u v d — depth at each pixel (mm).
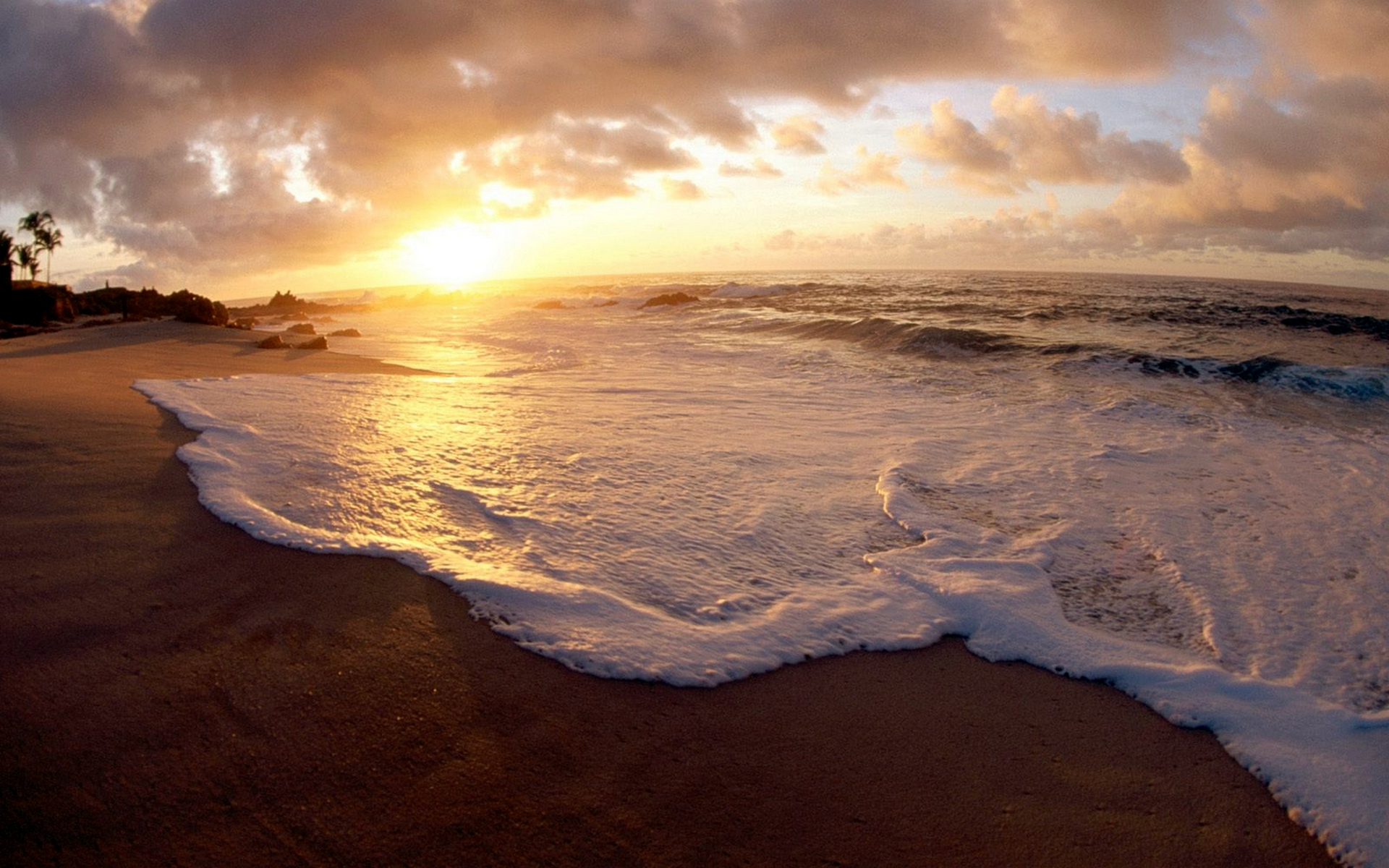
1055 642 3621
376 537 4246
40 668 2779
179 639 3064
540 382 10867
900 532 5016
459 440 6793
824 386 10672
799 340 16688
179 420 6766
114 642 3006
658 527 4820
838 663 3371
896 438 7488
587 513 5000
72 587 3441
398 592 3596
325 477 5320
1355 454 7047
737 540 4719
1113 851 2303
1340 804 2547
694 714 2879
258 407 7676
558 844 2143
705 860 2137
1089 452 7062
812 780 2547
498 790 2350
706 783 2482
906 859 2213
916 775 2619
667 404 9070
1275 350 13352
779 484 5914
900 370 12062
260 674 2854
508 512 4895
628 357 14328
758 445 7102
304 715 2625
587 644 3252
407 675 2930
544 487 5520
